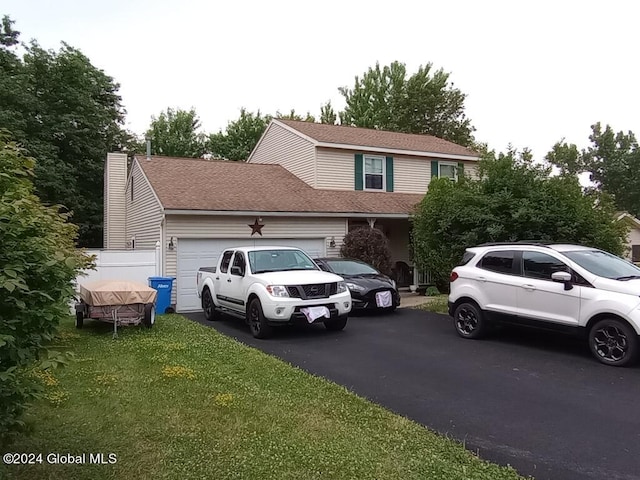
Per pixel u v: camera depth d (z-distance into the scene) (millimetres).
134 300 10555
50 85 29125
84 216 29922
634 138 53406
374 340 9984
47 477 3951
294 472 4090
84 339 9781
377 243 17281
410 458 4414
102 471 4070
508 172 12875
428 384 6895
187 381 6727
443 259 13461
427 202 14641
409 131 37875
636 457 4566
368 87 39062
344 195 19438
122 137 33031
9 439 4105
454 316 10336
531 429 5246
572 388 6664
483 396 6352
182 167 18891
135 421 5234
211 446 4594
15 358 3617
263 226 16406
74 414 5430
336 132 22234
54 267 3908
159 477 3984
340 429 5086
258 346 9500
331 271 14062
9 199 3881
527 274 9109
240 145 40125
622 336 7691
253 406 5742
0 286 3324
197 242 15430
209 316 12898
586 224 12000
